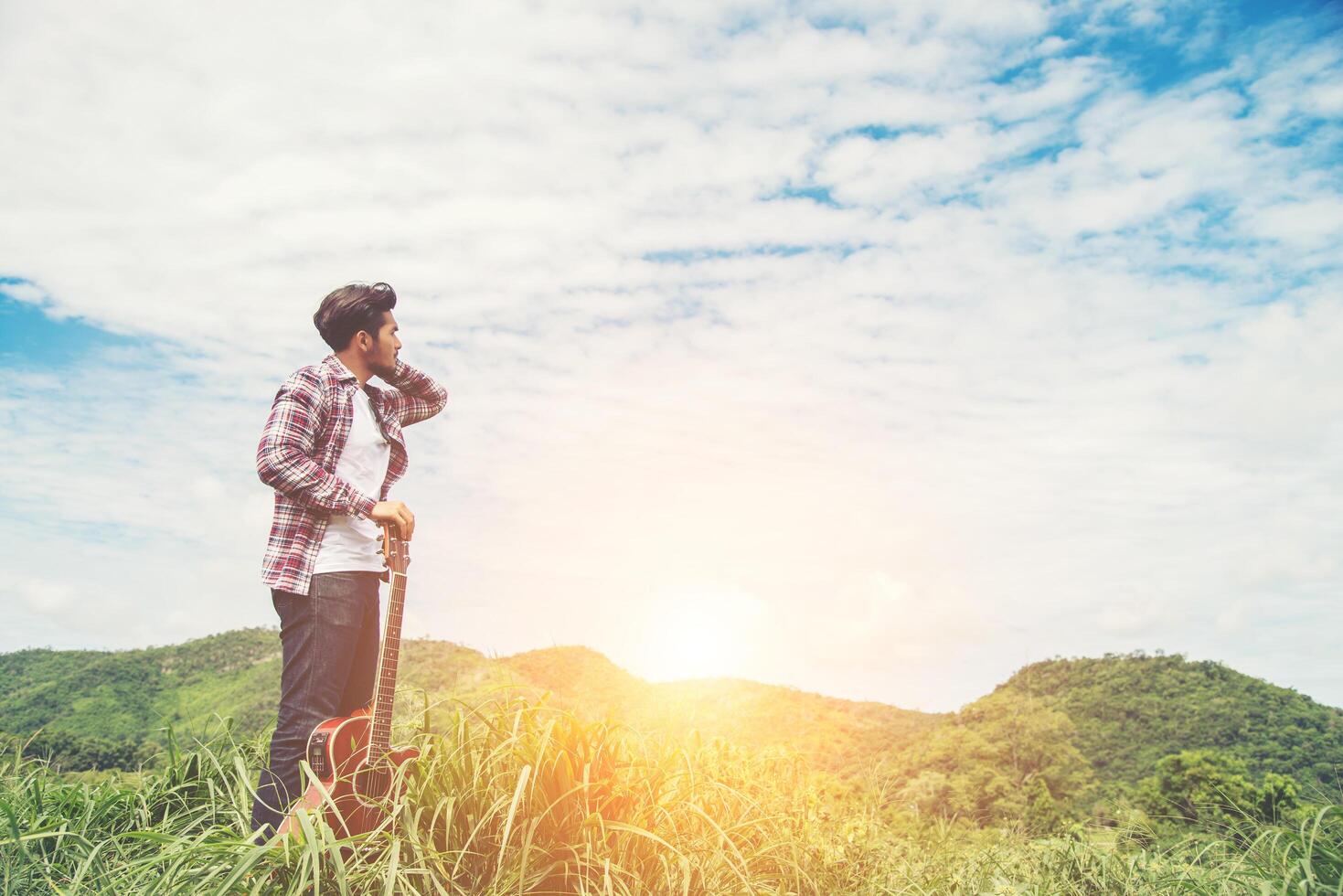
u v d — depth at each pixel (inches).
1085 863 124.8
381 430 127.8
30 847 95.1
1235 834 109.0
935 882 130.9
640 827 97.3
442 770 96.0
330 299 127.2
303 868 75.7
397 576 106.5
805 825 135.6
